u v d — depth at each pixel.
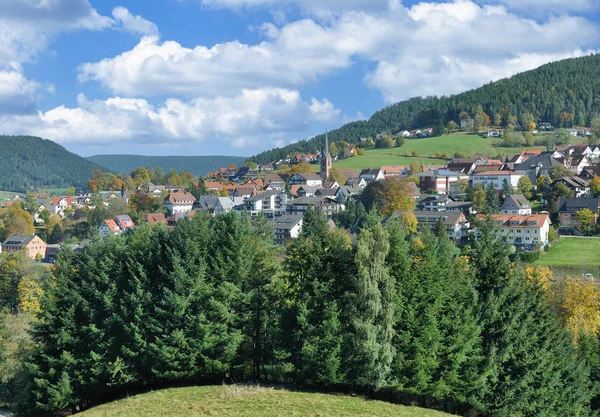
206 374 52.03
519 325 50.84
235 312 53.81
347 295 48.03
